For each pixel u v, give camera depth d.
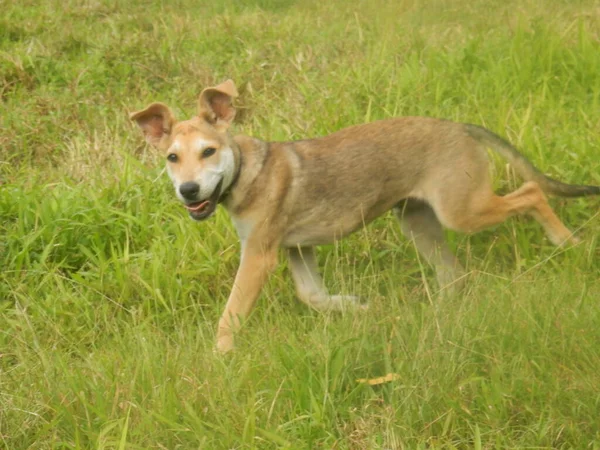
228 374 7.29
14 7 16.92
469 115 11.82
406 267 9.85
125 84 13.85
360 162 8.94
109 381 7.47
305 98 12.79
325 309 8.97
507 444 6.62
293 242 9.02
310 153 8.91
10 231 10.24
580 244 9.28
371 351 7.50
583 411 6.68
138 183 10.94
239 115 13.03
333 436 6.75
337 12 16.94
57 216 10.30
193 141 8.39
